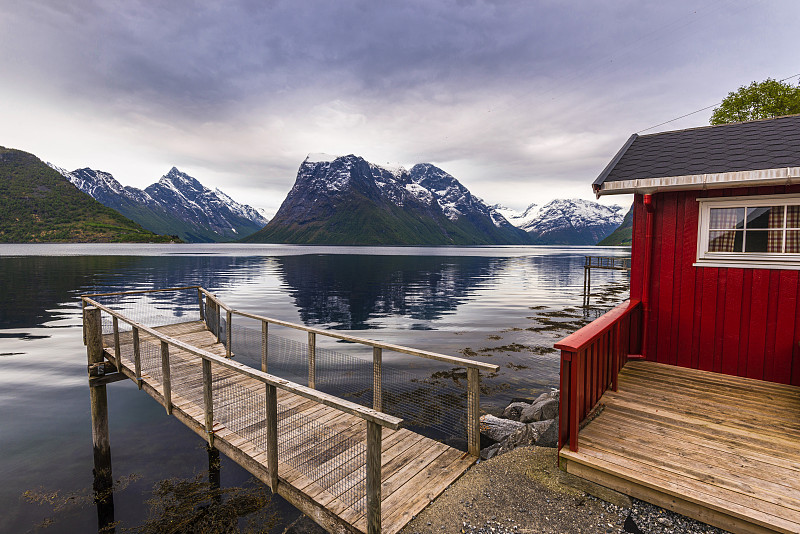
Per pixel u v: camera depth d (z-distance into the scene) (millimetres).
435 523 4145
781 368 6312
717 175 5902
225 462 8203
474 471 5070
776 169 5430
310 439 5969
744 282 6520
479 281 51906
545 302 33594
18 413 11250
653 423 5234
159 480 7602
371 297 35719
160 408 11477
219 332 11094
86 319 8695
